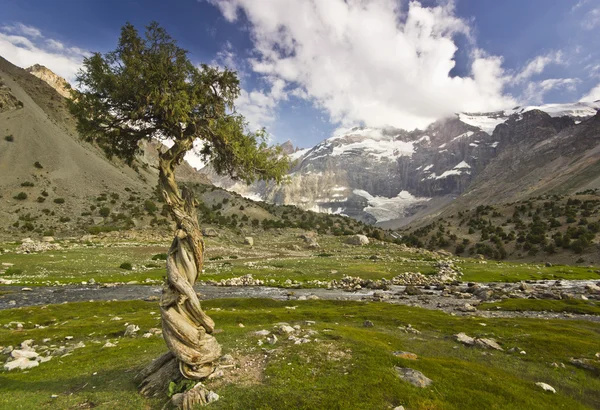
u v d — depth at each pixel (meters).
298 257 115.12
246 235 165.38
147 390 12.62
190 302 12.98
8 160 171.25
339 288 61.69
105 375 14.76
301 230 185.38
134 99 14.64
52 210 149.75
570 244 167.38
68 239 115.81
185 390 11.98
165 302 12.99
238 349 16.30
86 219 148.88
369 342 18.02
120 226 142.88
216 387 12.33
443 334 24.83
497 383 13.97
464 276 76.69
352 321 29.84
